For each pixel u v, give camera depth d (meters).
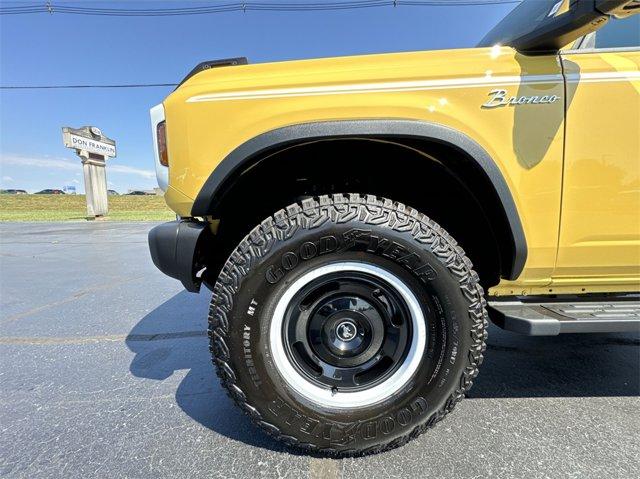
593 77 1.46
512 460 1.41
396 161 1.80
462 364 1.41
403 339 1.48
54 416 1.79
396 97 1.47
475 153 1.44
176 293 4.16
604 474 1.34
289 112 1.49
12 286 4.47
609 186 1.49
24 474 1.40
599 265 1.59
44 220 14.54
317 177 1.89
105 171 14.80
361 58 1.54
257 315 1.40
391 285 1.43
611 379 2.05
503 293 1.76
